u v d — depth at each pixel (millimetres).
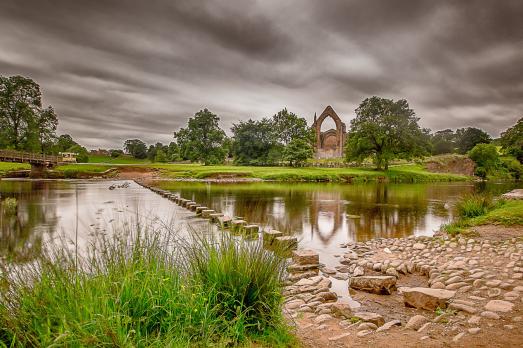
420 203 22156
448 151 111938
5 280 3215
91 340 2693
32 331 2842
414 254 8594
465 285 5625
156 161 112562
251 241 4496
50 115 60906
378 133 58750
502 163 75500
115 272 3547
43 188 31266
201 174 51562
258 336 3576
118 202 20234
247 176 52562
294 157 70688
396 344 3525
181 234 8711
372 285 5961
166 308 3373
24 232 10672
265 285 3861
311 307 5000
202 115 83000
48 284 3141
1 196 23312
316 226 13594
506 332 3742
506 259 7344
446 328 3955
